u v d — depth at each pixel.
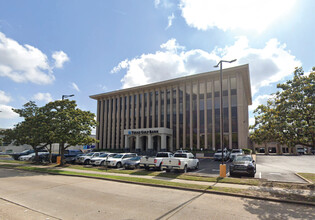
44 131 21.20
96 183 11.88
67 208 6.97
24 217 6.08
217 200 8.10
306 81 10.80
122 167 20.19
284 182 11.13
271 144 77.19
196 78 42.41
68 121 21.09
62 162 21.47
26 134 22.31
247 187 10.07
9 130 23.25
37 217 6.08
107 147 53.75
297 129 10.84
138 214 6.34
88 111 23.62
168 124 45.34
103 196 8.71
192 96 42.88
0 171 17.84
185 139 42.28
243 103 39.09
